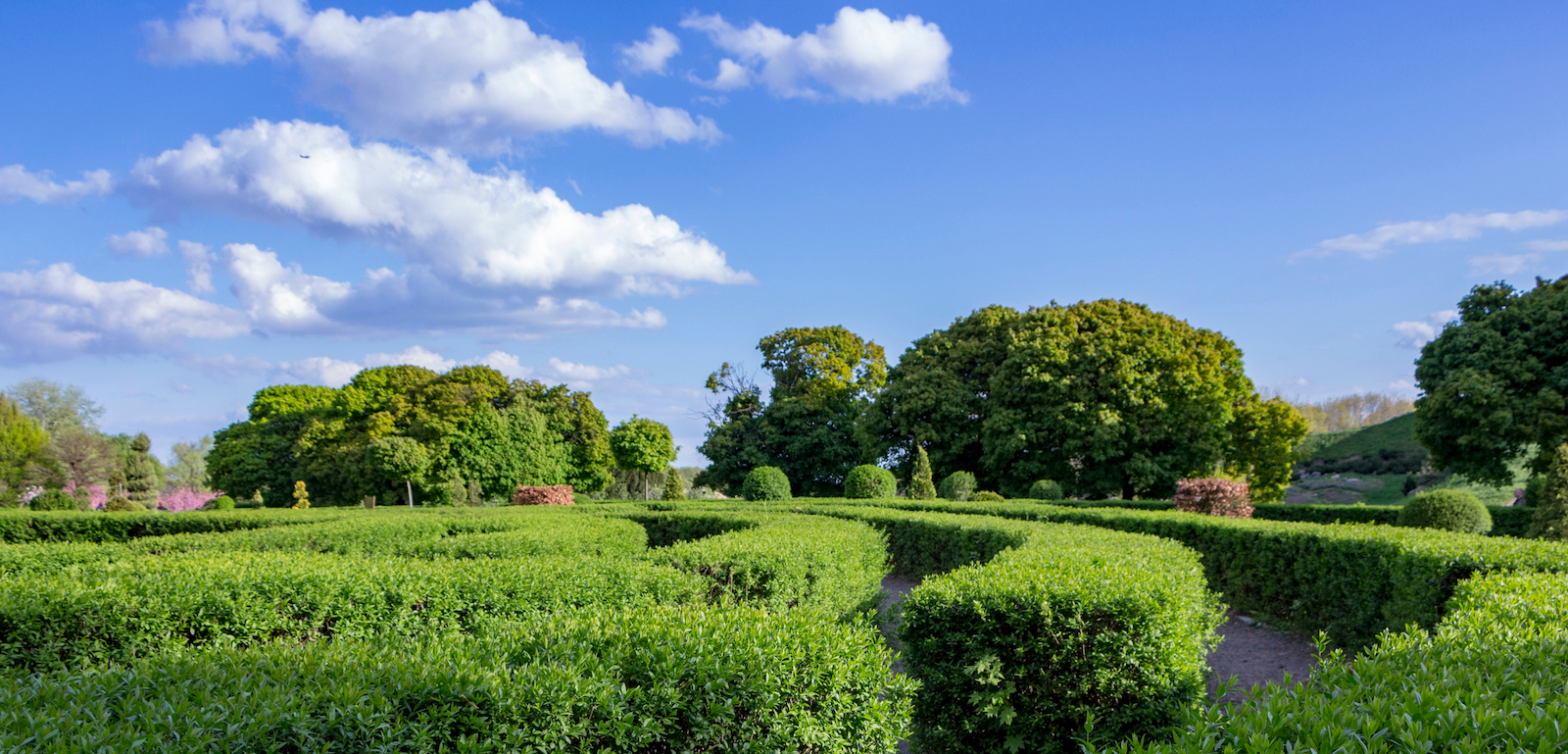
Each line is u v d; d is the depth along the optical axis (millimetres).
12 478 34781
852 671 3893
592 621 3953
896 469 32812
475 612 5395
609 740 3232
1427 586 6617
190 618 5066
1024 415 27625
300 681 3072
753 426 39906
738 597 6797
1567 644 3352
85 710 2699
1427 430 21609
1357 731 2424
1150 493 28312
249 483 43188
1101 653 4855
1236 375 28641
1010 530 9617
